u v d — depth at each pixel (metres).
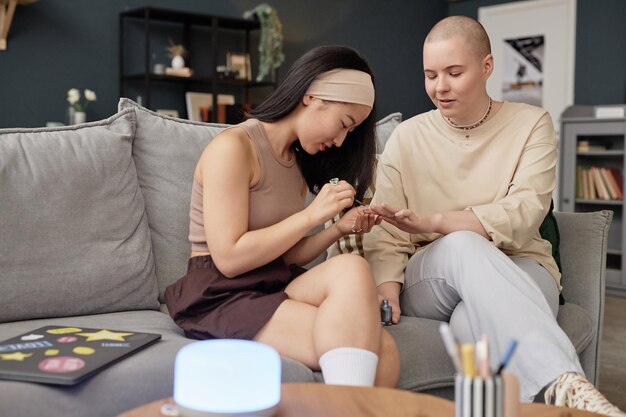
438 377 1.68
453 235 1.77
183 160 2.07
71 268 1.79
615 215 5.42
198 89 5.82
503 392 0.82
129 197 1.94
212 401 0.93
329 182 1.79
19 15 4.94
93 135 1.93
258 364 0.95
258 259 1.62
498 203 1.93
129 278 1.88
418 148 2.14
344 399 1.03
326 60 1.70
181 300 1.65
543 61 6.73
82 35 5.23
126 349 1.36
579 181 5.54
